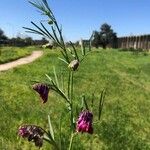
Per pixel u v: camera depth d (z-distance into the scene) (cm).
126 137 1521
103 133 1491
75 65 461
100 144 1396
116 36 11219
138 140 1543
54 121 1508
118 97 2533
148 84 3647
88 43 529
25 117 1534
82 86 2798
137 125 1827
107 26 10769
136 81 3725
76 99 2030
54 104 1822
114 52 8356
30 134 465
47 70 3366
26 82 2456
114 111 1978
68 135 1353
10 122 1443
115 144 1417
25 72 3136
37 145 471
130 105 2311
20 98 1917
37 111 1639
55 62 4184
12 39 8950
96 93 2542
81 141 1362
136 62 6062
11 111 1609
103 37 10706
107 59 5900
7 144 1245
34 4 500
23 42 8631
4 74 2922
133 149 1445
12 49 6022
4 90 2091
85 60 4891
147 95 2859
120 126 1683
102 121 1656
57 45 526
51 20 506
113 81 3309
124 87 3078
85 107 478
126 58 6838
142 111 2202
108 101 2297
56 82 533
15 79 2595
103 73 3766
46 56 4772
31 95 2011
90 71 3803
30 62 4388
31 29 507
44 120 1518
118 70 4519
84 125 422
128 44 11362
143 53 8531
